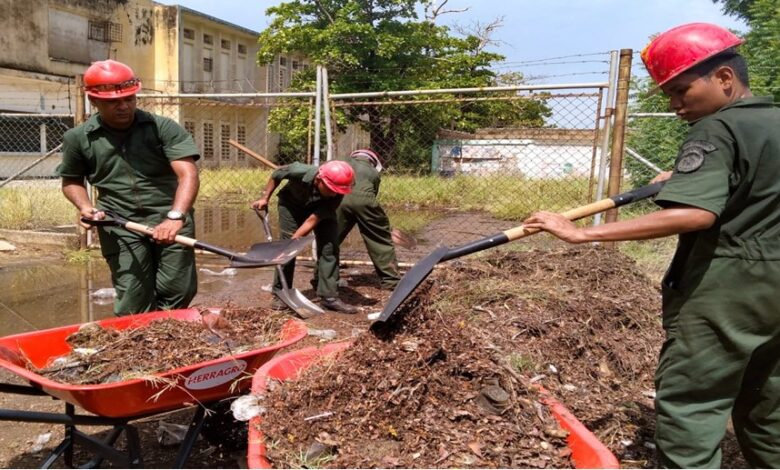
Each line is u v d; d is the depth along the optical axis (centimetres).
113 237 376
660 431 234
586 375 387
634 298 473
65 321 550
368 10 2203
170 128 375
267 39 2252
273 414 244
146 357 281
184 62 2619
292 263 573
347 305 576
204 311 341
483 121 2144
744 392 238
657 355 415
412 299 288
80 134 372
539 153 1500
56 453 280
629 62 595
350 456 228
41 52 2116
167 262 382
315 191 539
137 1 2438
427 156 1734
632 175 1014
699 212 207
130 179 376
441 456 228
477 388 258
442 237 1087
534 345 395
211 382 266
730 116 213
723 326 216
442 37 2327
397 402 247
